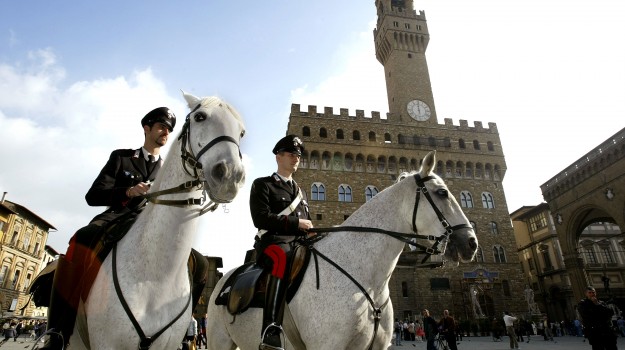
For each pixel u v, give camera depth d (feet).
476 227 166.09
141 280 10.73
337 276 13.20
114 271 10.79
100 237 11.82
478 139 185.98
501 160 182.60
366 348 13.24
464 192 172.76
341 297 12.80
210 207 11.49
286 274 13.34
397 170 170.09
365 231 14.12
